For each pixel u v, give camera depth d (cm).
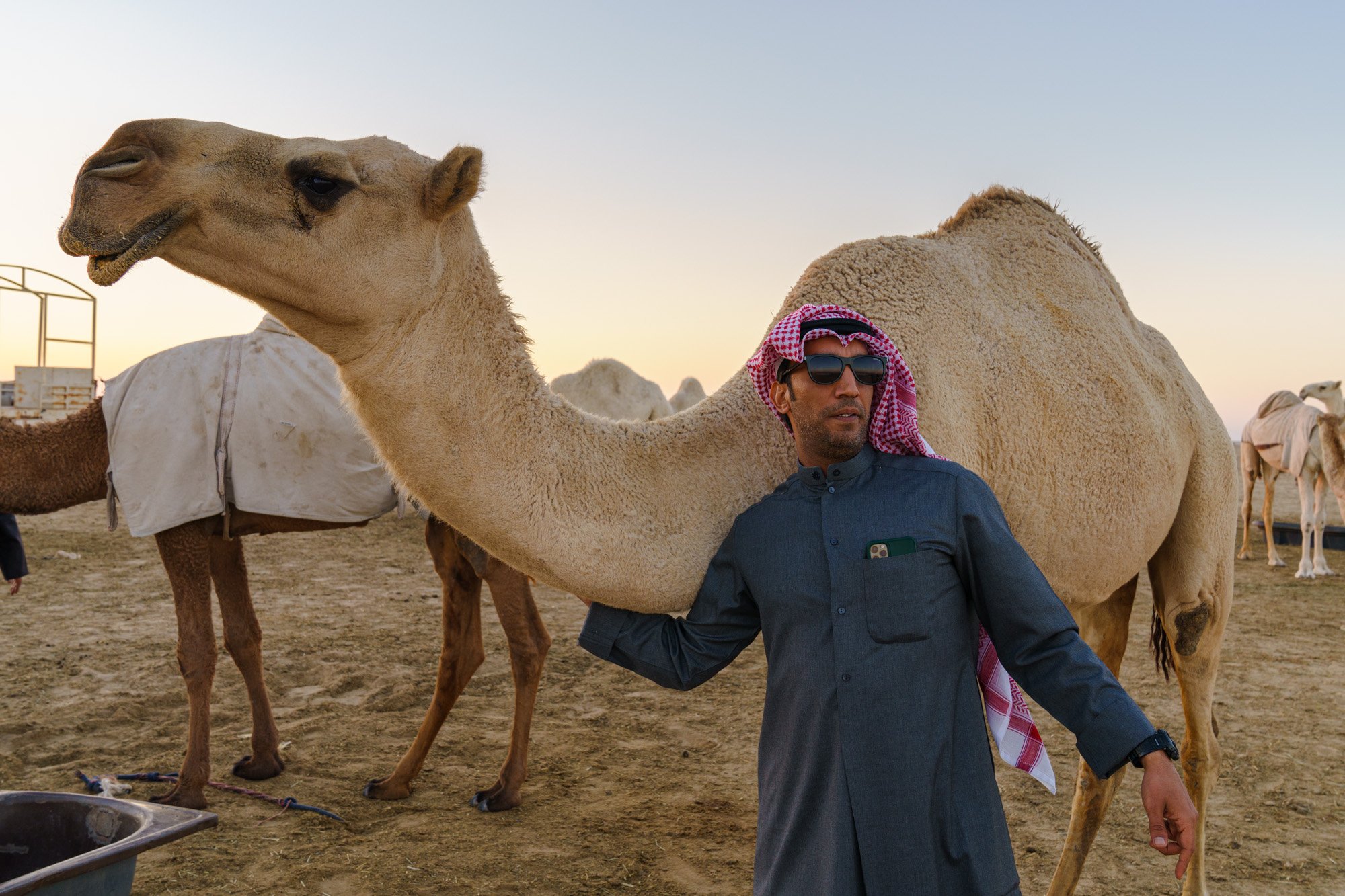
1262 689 754
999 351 334
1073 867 377
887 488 224
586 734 629
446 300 273
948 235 371
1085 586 367
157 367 502
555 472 273
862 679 209
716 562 249
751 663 821
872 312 315
